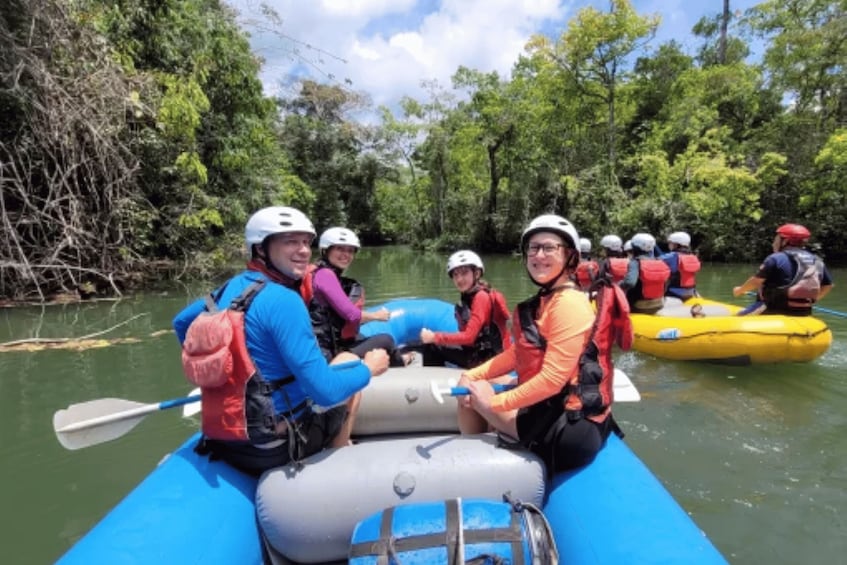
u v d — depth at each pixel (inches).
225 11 456.8
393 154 1226.6
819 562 86.0
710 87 683.4
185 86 367.9
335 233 129.7
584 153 756.6
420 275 510.3
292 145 1130.7
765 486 108.0
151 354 204.4
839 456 119.8
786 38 632.4
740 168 555.2
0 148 308.3
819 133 577.9
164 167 391.2
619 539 63.7
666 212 587.8
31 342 221.3
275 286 70.1
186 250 421.7
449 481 71.4
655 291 210.8
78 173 339.6
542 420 74.9
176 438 133.0
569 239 74.2
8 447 129.3
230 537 67.7
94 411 88.1
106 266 346.9
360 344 121.8
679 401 153.3
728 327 179.5
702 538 63.9
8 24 293.4
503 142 860.0
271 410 69.9
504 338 137.6
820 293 184.5
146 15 386.3
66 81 311.6
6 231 295.6
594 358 76.1
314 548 69.0
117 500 106.9
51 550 92.1
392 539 57.2
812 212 570.9
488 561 55.0
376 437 101.2
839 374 173.2
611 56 684.7
